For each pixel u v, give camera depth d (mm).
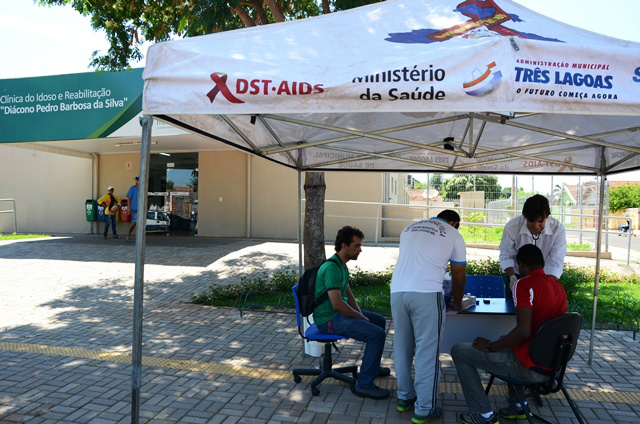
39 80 13469
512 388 3900
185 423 3992
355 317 4457
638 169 4805
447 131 4629
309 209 8164
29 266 11492
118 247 14148
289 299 8195
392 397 4484
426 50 2930
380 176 15211
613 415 4082
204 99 2984
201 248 13820
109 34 9445
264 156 5008
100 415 4125
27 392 4586
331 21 3426
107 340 6191
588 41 3264
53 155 18609
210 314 7473
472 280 5289
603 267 11766
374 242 15016
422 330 3898
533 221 4359
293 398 4461
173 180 17609
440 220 4168
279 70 2936
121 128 13039
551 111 2771
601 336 6375
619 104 2777
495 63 2771
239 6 7820
